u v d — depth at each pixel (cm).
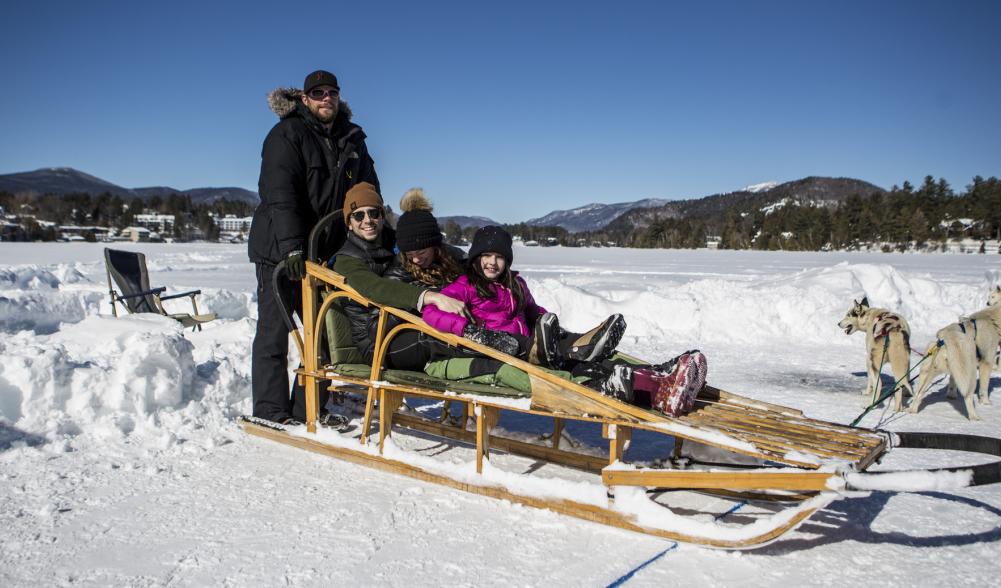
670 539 271
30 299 844
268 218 407
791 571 255
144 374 436
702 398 346
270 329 420
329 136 425
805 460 250
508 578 247
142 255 785
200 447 392
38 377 406
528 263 3106
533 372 301
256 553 265
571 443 406
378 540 277
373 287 349
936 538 285
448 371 342
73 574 248
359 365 389
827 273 1122
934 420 502
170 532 283
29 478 338
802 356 764
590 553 267
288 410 427
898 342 533
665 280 1825
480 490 319
